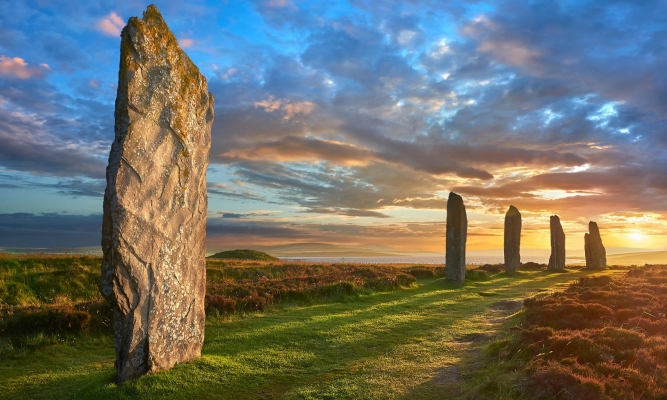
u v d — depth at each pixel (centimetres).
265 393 874
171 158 953
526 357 907
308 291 1969
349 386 884
